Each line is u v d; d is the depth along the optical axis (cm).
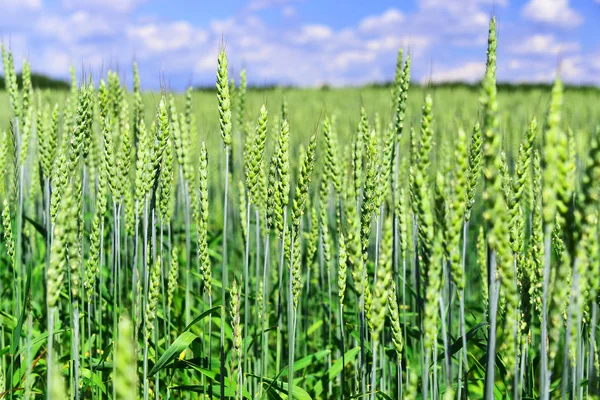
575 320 92
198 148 225
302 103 794
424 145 96
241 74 170
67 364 126
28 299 117
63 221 94
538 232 104
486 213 90
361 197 120
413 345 138
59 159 110
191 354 137
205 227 117
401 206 121
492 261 94
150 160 113
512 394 94
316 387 132
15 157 135
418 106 652
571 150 106
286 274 154
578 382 98
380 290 95
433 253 92
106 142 117
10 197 151
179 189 170
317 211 161
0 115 457
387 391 129
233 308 108
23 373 120
